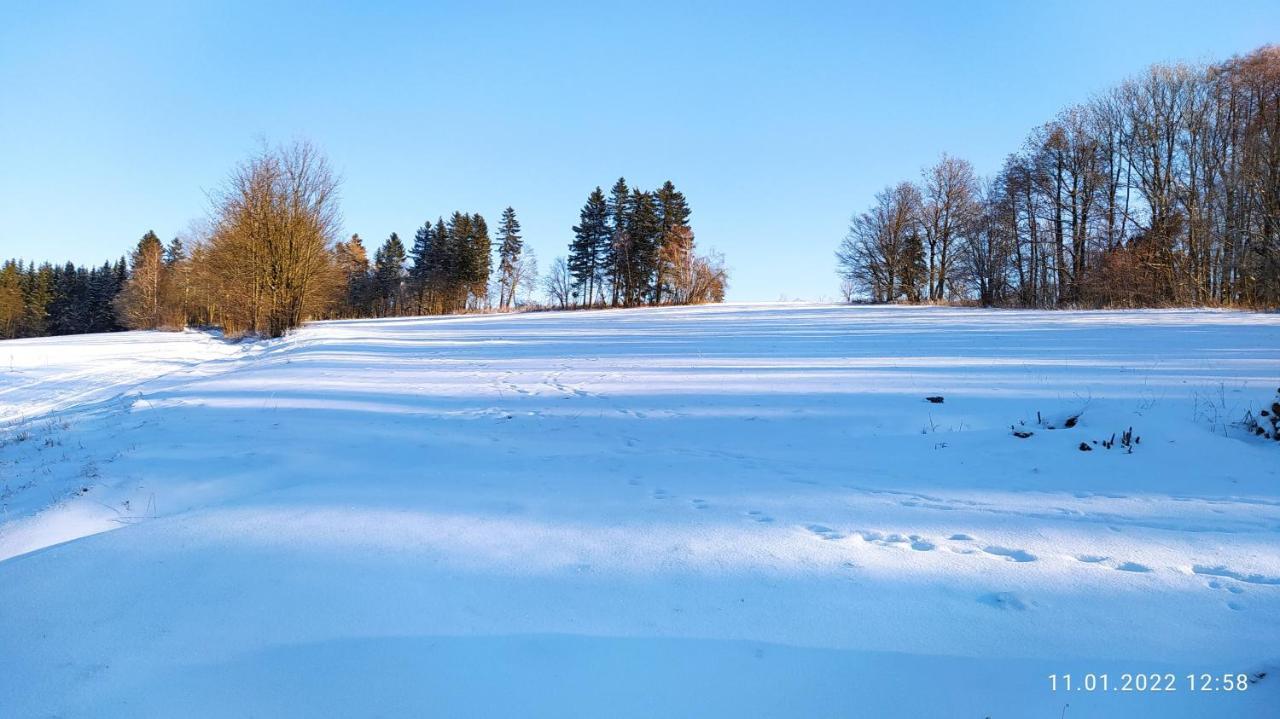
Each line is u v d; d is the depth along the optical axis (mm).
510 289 83250
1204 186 35156
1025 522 4586
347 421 8812
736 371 12391
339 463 6602
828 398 9305
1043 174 43750
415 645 3002
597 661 2887
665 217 70375
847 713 2582
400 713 2584
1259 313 21031
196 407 10211
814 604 3369
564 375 12953
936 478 5832
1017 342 15133
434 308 80250
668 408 9227
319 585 3582
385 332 28688
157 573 3799
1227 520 4559
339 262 35594
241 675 2836
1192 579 3631
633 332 23703
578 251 74000
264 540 4223
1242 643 2994
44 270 91562
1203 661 2873
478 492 5344
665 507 4938
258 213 31125
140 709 2666
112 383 16656
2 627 3320
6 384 16562
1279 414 6578
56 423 10617
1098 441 6547
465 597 3439
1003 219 47031
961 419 7781
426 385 12102
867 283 61000
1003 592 3490
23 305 80625
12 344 32219
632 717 2562
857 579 3650
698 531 4395
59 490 6504
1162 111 37562
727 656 2920
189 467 6711
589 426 8297
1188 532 4344
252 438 7863
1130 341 14352
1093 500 5078
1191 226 34250
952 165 55750
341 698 2674
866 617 3244
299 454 7004
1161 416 7012
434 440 7574
